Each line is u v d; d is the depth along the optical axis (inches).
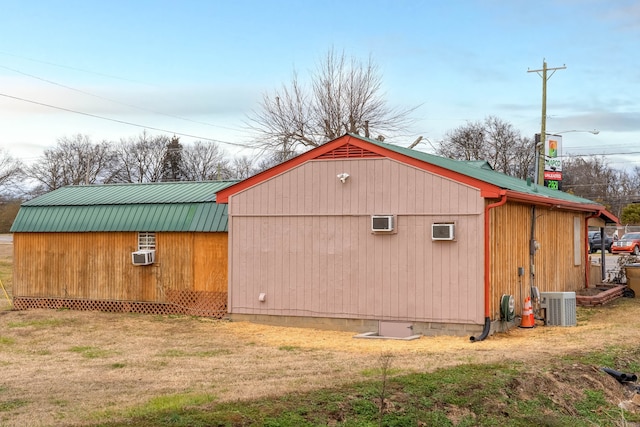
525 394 381.7
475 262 564.7
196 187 808.9
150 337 603.5
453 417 341.7
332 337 588.1
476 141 2390.5
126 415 305.3
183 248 726.5
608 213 949.8
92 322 689.0
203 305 713.0
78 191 870.4
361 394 346.3
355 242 617.0
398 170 599.2
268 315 657.0
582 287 883.4
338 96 1626.5
